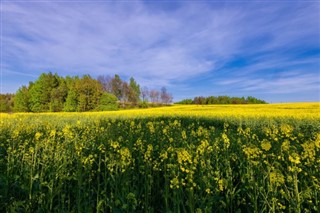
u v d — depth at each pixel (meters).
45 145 6.03
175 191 3.59
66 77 70.31
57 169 4.67
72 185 4.84
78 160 4.98
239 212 3.53
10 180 4.55
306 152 4.36
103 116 21.05
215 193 3.77
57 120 16.89
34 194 4.00
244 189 4.04
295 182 3.46
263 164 4.97
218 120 15.34
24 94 57.81
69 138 7.18
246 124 12.98
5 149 6.66
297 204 3.31
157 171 4.68
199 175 4.24
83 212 3.71
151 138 8.52
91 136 8.32
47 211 3.70
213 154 5.68
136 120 16.89
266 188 4.04
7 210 3.75
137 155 6.34
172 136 9.02
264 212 3.64
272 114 19.09
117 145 5.22
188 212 3.79
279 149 6.00
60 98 57.16
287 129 7.07
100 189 4.39
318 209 3.44
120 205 3.88
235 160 5.33
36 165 5.20
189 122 15.65
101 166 5.75
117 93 86.38
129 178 4.46
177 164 4.34
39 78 57.94
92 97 57.22
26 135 8.58
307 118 14.05
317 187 3.49
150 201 4.13
